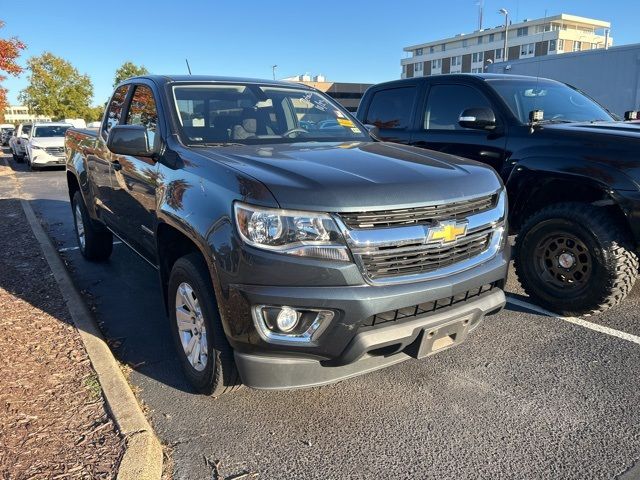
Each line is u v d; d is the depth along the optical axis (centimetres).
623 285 415
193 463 273
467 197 296
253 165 294
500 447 285
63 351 368
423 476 264
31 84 4172
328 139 414
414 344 285
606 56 1492
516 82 564
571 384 346
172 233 342
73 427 284
